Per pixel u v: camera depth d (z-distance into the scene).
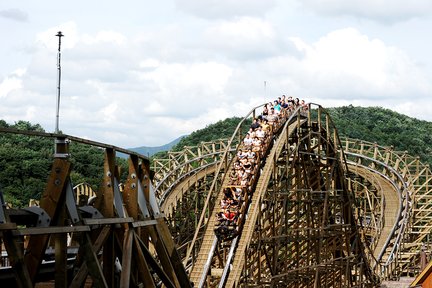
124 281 19.53
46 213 17.31
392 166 87.06
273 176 52.00
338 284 63.38
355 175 86.94
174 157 85.06
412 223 83.75
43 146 87.38
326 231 58.72
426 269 37.81
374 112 185.75
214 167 78.75
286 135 53.72
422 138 172.75
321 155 59.44
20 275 15.56
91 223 18.00
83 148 90.75
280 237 51.22
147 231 24.16
